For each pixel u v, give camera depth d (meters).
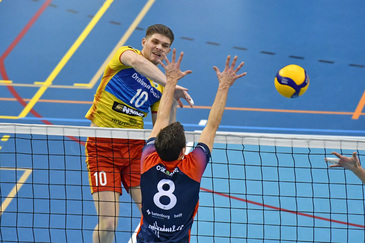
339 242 16.52
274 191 19.58
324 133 24.52
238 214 18.14
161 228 10.42
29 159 21.42
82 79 28.59
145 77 13.94
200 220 17.73
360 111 26.23
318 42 31.44
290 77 13.89
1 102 26.59
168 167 10.39
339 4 34.75
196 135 13.14
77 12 34.00
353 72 29.06
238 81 28.66
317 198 19.14
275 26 32.91
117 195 13.86
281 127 25.08
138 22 33.09
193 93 27.61
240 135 12.57
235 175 20.55
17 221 17.53
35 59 30.00
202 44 31.38
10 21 33.06
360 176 11.34
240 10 34.41
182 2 35.06
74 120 25.23
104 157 13.98
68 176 20.38
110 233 13.63
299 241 16.64
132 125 14.31
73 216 17.97
